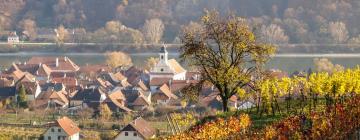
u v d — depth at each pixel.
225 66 130.62
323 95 125.81
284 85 120.56
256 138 94.12
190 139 107.69
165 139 118.38
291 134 86.75
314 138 83.38
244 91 128.62
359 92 111.44
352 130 83.81
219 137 104.00
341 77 114.19
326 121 83.94
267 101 118.38
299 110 115.25
